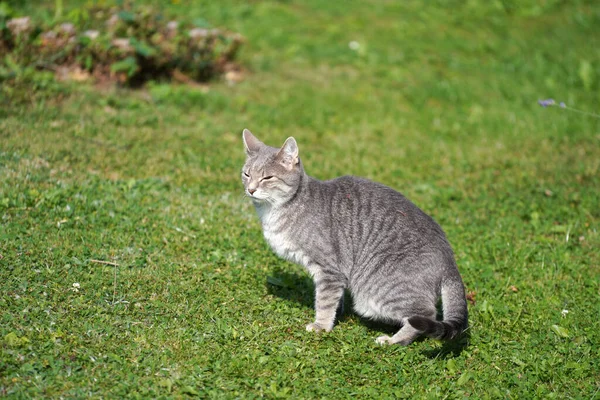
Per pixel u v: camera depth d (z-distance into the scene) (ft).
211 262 25.26
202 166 33.96
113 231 26.13
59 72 40.37
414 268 21.18
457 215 31.45
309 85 48.01
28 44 39.63
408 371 20.06
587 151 40.04
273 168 21.90
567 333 22.07
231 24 57.41
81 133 34.53
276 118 41.96
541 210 32.09
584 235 29.63
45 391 17.20
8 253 23.09
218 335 20.66
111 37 41.22
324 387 18.75
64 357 18.65
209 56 45.73
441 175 36.47
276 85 47.11
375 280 21.67
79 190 28.63
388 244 21.74
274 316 22.41
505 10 68.28
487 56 56.75
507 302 24.31
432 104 47.26
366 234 22.17
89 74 41.09
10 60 38.04
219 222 28.48
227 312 22.21
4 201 26.22
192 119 39.93
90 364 18.48
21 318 19.92
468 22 64.85
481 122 44.37
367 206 22.45
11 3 47.26
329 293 21.98
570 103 47.09
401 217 22.13
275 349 20.40
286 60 52.31
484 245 28.22
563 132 42.91
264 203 22.62
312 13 64.18
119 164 32.37
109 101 38.93
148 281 23.20
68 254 23.85
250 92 45.42
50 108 36.22
